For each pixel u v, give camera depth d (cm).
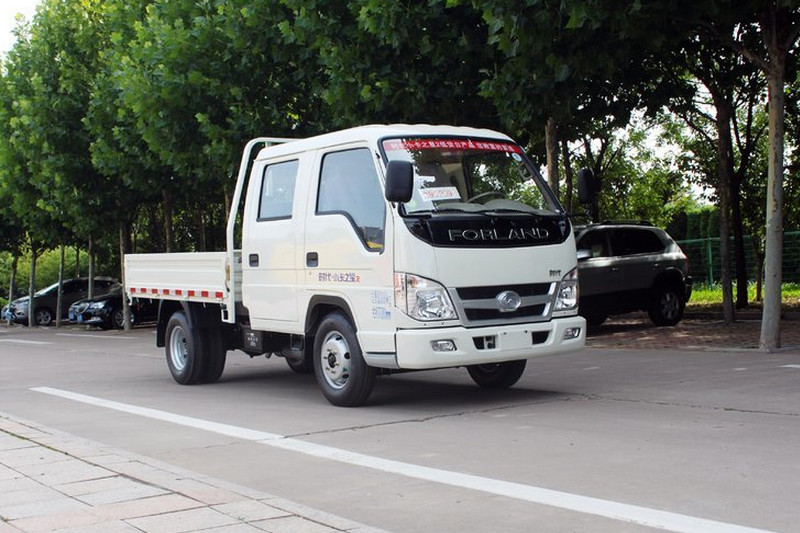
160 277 1241
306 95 1891
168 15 2020
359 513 530
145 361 1648
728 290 1825
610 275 1706
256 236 1043
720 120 1834
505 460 649
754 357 1202
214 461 695
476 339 860
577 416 819
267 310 1030
